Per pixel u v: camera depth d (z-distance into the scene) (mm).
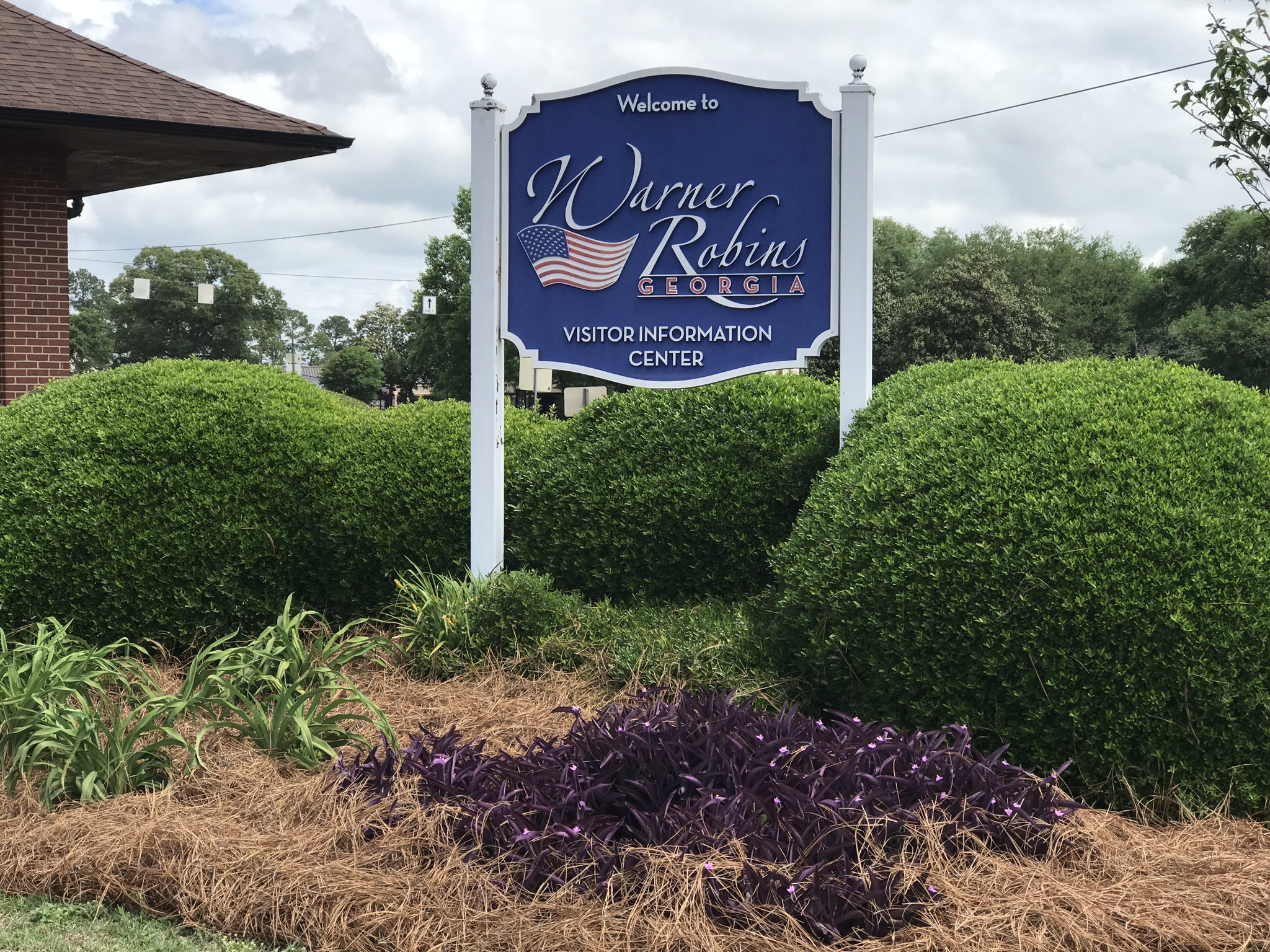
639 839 3348
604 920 3045
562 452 6738
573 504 6477
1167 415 4566
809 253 6242
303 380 7355
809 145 6211
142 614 6258
